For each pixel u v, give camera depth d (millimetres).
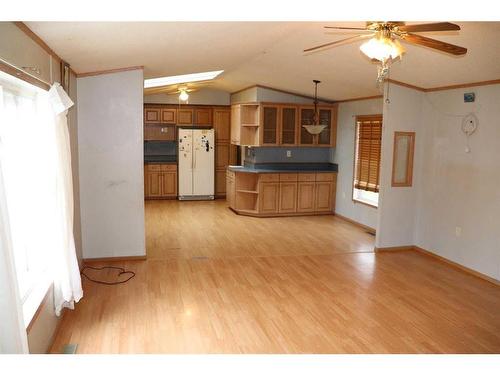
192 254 5574
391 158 5715
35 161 3191
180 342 3258
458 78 4891
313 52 5125
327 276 4812
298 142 8195
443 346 3260
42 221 3215
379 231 5793
